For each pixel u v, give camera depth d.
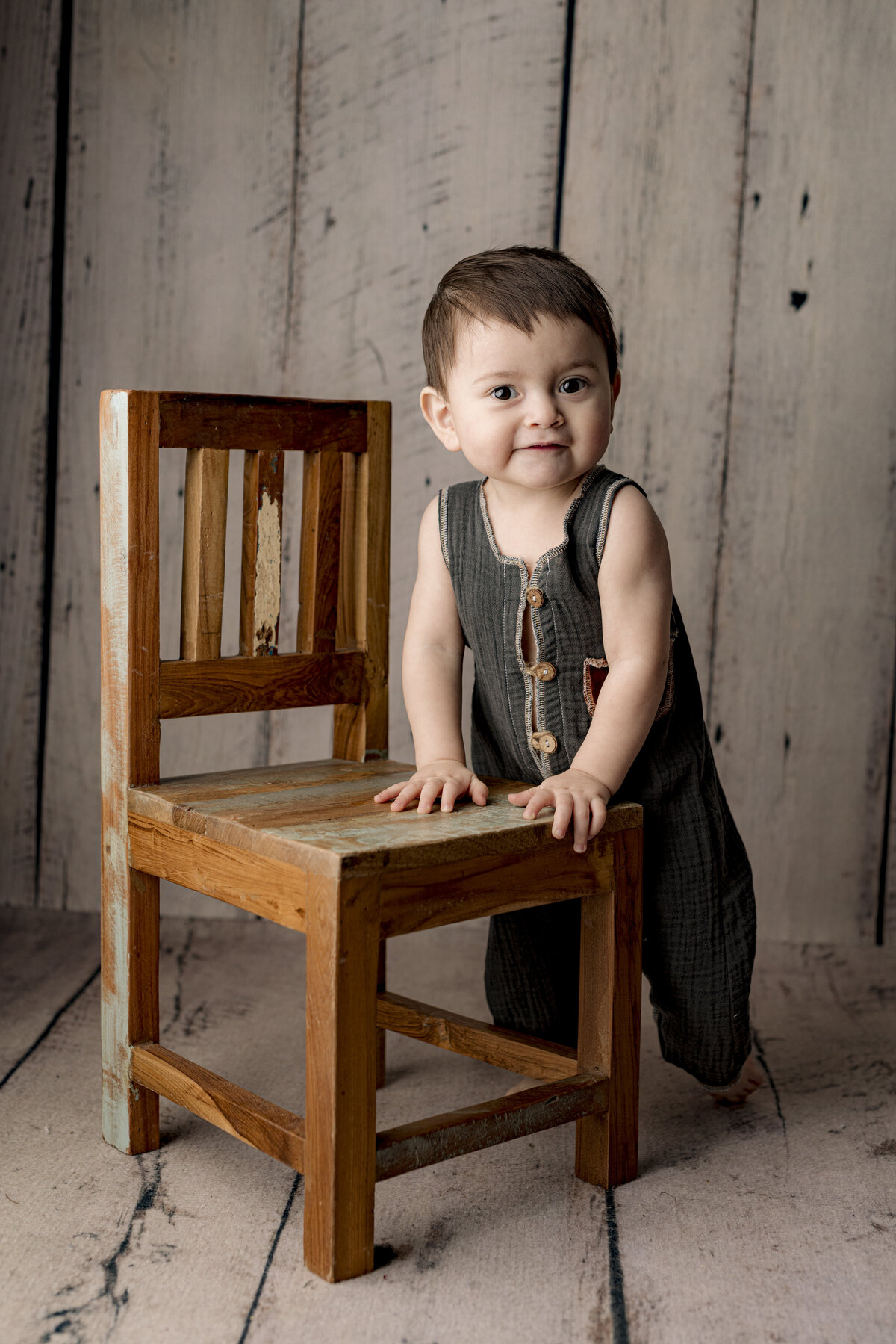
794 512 1.71
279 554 1.18
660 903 1.17
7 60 1.68
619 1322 0.86
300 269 1.71
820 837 1.76
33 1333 0.84
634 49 1.64
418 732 1.16
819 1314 0.88
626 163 1.66
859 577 1.71
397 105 1.67
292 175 1.69
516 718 1.16
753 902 1.21
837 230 1.66
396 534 1.74
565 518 1.10
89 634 1.75
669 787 1.15
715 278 1.67
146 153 1.69
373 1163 0.91
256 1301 0.88
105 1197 1.03
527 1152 1.14
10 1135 1.14
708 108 1.65
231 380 1.73
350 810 1.01
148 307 1.71
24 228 1.70
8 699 1.77
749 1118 1.22
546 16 1.64
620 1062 1.06
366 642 1.25
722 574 1.72
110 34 1.68
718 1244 0.97
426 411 1.17
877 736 1.74
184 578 1.14
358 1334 0.84
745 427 1.70
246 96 1.68
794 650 1.73
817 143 1.65
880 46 1.63
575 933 1.26
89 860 1.80
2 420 1.73
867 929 1.77
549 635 1.11
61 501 1.74
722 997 1.17
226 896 0.98
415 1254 0.95
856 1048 1.40
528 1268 0.93
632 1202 1.04
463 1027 1.19
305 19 1.66
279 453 1.17
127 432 1.05
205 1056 1.32
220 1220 1.00
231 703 1.15
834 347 1.68
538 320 1.03
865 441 1.69
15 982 1.52
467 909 0.94
